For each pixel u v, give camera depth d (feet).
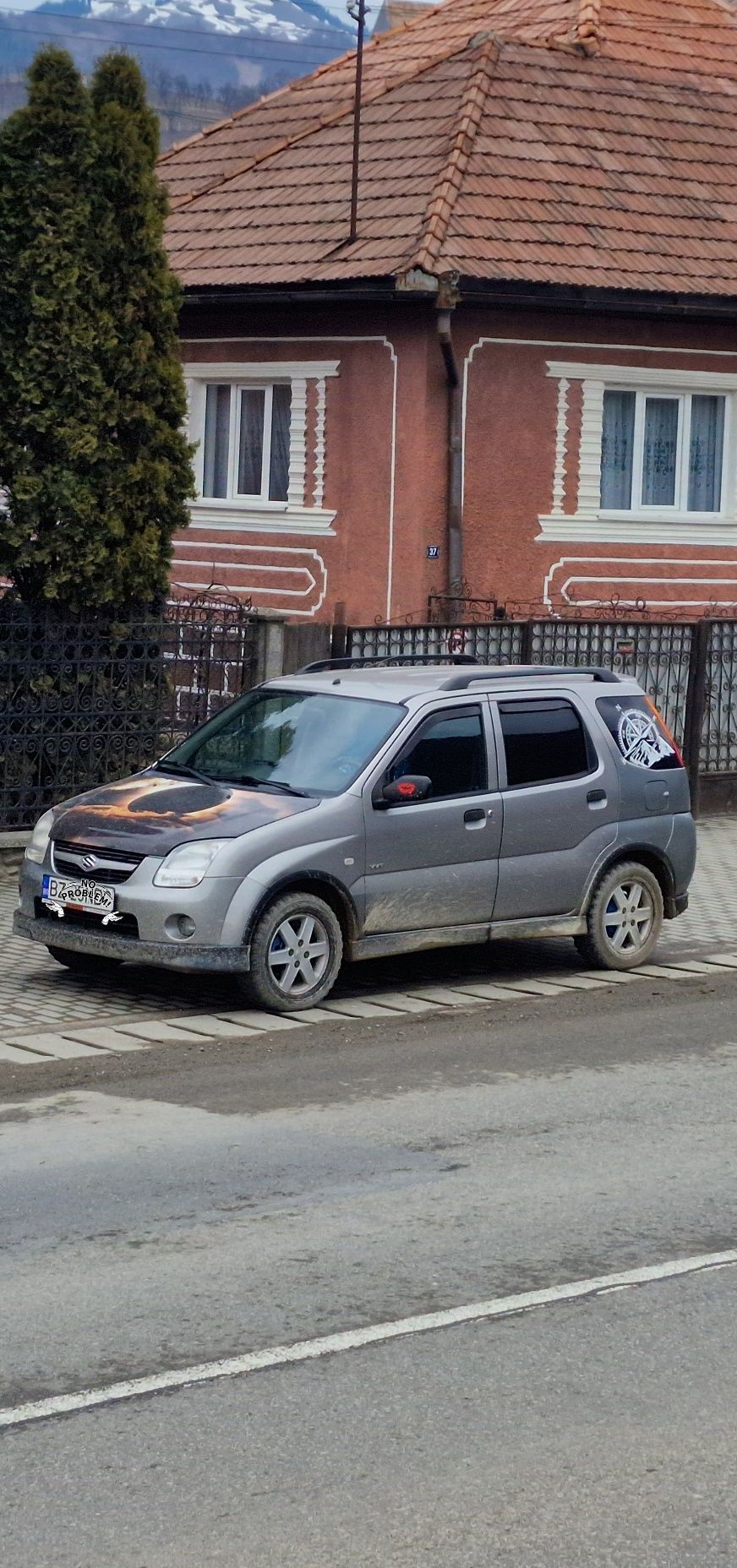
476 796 35.40
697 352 66.64
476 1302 19.44
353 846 33.63
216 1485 15.26
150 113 44.39
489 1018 33.58
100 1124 26.09
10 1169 23.86
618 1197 23.07
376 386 62.64
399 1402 16.92
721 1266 20.74
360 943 34.09
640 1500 15.12
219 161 77.82
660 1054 30.91
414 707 35.12
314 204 67.36
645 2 80.59
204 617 48.67
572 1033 32.45
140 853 32.63
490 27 81.41
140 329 44.24
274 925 32.96
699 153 71.05
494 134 67.05
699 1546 14.42
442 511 61.98
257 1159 24.43
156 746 45.52
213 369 68.49
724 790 58.49
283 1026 32.45
